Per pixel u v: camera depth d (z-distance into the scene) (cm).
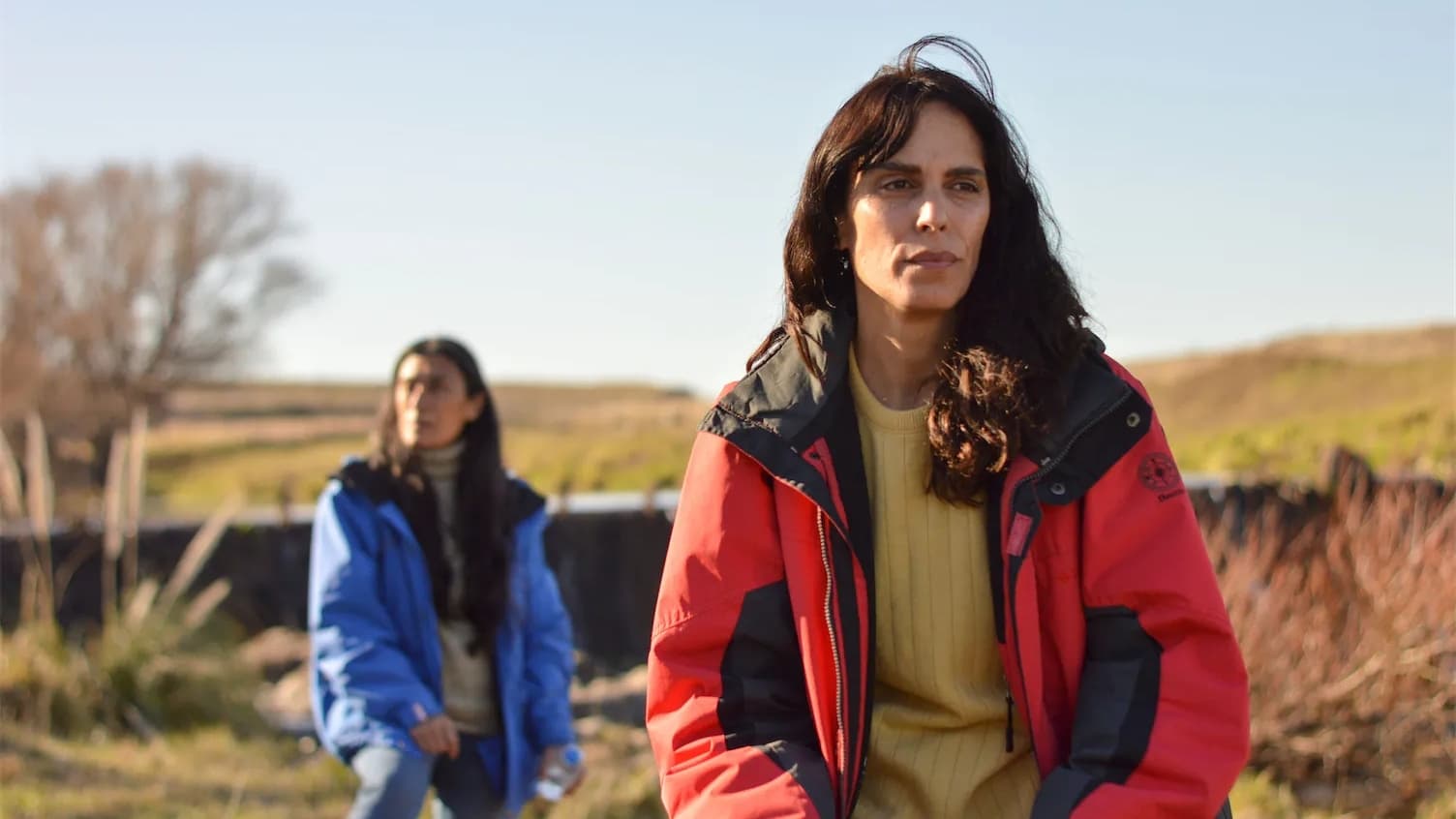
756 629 225
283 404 5750
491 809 420
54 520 1011
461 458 427
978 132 233
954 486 224
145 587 896
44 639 846
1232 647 213
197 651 884
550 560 918
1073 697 224
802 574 223
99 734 796
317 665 409
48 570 906
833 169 234
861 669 222
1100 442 222
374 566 411
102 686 820
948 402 225
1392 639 632
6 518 977
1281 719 641
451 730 393
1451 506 678
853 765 220
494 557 419
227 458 3738
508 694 418
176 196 4816
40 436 922
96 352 4594
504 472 432
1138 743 210
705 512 229
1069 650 223
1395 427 1205
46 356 4522
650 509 948
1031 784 227
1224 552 703
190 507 2078
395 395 423
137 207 4728
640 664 916
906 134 228
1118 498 221
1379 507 684
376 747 388
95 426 4481
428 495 417
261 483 2647
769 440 225
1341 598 665
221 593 916
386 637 403
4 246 4538
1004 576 221
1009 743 227
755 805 210
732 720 223
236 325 4900
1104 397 223
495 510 422
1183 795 206
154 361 4738
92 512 1051
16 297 4522
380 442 424
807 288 242
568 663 439
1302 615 657
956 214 226
